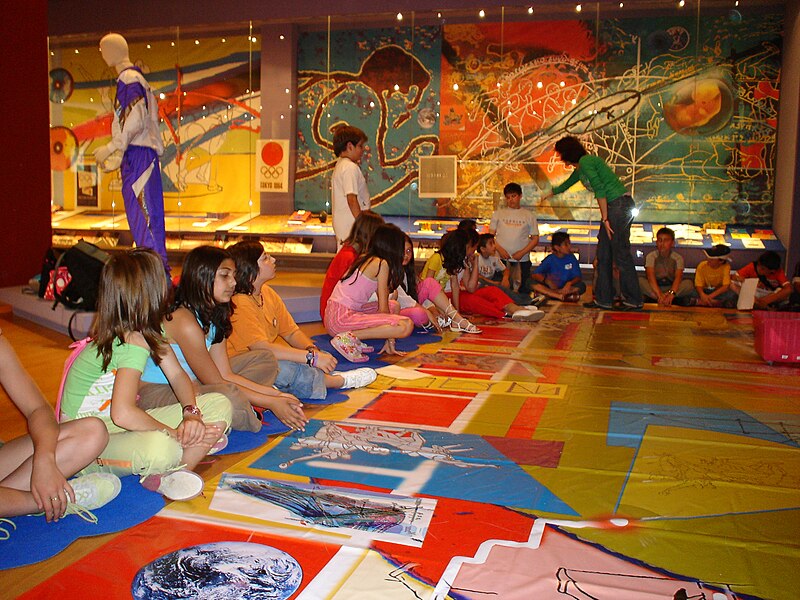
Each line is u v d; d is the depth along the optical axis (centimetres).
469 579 182
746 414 346
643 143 915
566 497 239
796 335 459
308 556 193
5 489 200
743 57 881
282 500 231
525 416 337
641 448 292
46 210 696
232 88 1050
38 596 172
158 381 279
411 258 556
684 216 912
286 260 984
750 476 262
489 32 947
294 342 399
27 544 199
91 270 508
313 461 268
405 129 989
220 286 283
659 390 392
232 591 175
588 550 200
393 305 549
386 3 963
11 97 660
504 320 654
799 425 328
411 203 995
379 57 990
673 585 181
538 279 804
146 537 204
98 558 191
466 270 678
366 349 474
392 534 208
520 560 193
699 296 755
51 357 457
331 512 222
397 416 332
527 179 950
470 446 291
